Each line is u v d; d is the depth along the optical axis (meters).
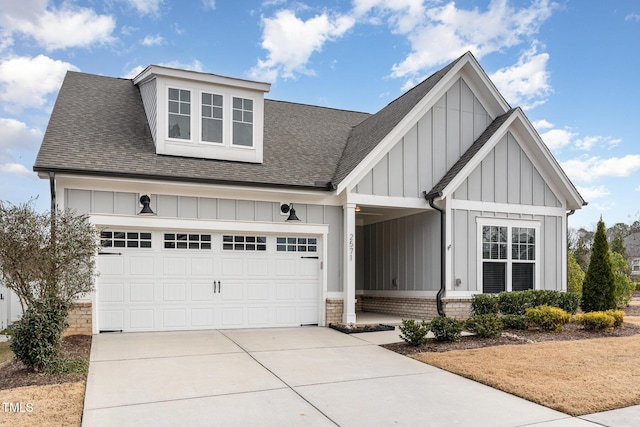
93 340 9.40
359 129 15.68
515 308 12.05
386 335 10.59
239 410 5.47
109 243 10.34
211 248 11.18
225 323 11.20
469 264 12.98
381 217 15.45
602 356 8.23
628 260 42.59
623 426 5.04
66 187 9.88
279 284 11.77
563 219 14.49
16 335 6.90
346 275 12.00
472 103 13.93
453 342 9.54
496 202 13.47
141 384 6.44
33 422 4.87
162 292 10.70
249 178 11.19
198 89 11.85
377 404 5.77
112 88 13.73
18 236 7.62
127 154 10.86
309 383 6.64
